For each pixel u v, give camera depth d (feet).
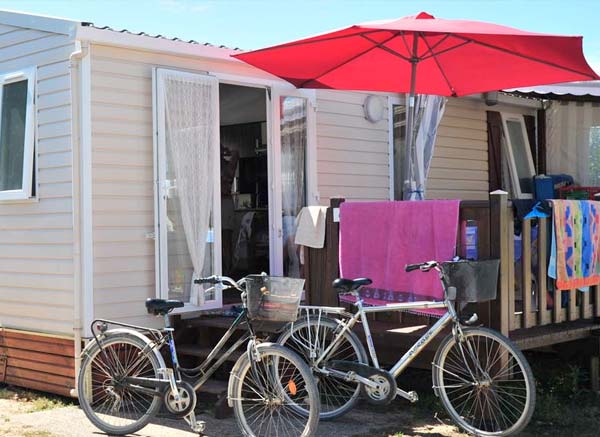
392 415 18.22
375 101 26.55
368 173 26.45
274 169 23.63
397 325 18.76
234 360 19.49
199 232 21.33
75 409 19.54
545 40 16.96
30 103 21.34
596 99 30.25
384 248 18.80
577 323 20.42
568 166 31.32
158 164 20.63
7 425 17.92
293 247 24.25
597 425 17.42
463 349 16.40
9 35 22.27
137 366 17.22
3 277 22.52
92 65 19.80
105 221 19.89
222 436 16.71
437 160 28.66
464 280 15.92
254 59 20.20
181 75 21.16
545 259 18.31
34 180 21.34
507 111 31.40
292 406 16.90
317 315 17.42
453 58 20.98
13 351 22.03
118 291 20.11
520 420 15.52
